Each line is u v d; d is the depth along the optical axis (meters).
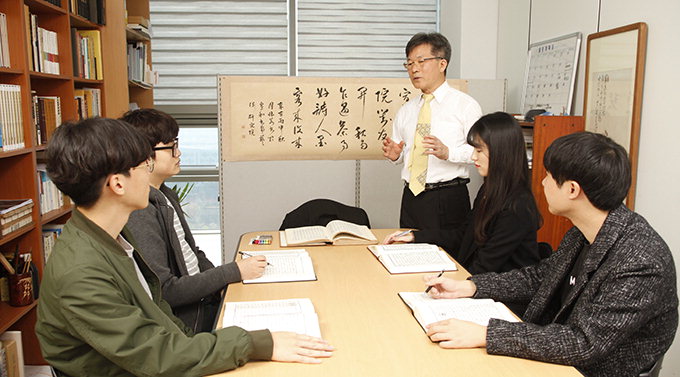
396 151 2.81
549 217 3.29
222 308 1.56
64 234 1.16
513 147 2.01
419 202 2.87
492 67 4.54
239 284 1.79
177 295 1.74
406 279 1.85
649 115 2.71
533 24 3.92
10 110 2.46
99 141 1.11
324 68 4.88
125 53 3.62
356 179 3.56
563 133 3.24
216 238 5.06
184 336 1.20
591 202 1.33
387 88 3.43
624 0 2.92
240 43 4.75
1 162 2.61
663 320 1.33
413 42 2.79
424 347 1.33
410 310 1.57
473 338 1.33
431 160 2.82
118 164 1.13
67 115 3.10
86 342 1.11
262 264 1.85
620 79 2.90
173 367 1.15
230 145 3.38
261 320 1.44
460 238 2.37
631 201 2.83
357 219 2.89
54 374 1.18
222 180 3.46
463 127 2.82
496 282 1.70
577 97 3.39
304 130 3.41
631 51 2.80
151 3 4.63
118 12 3.59
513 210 2.00
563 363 1.26
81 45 3.32
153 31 4.66
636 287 1.25
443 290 1.67
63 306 1.08
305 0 4.77
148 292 1.39
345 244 2.34
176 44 4.69
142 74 4.10
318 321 1.47
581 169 1.30
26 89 2.56
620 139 2.91
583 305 1.33
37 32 2.76
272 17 4.75
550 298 1.56
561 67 3.52
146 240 1.70
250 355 1.24
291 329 1.40
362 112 3.44
